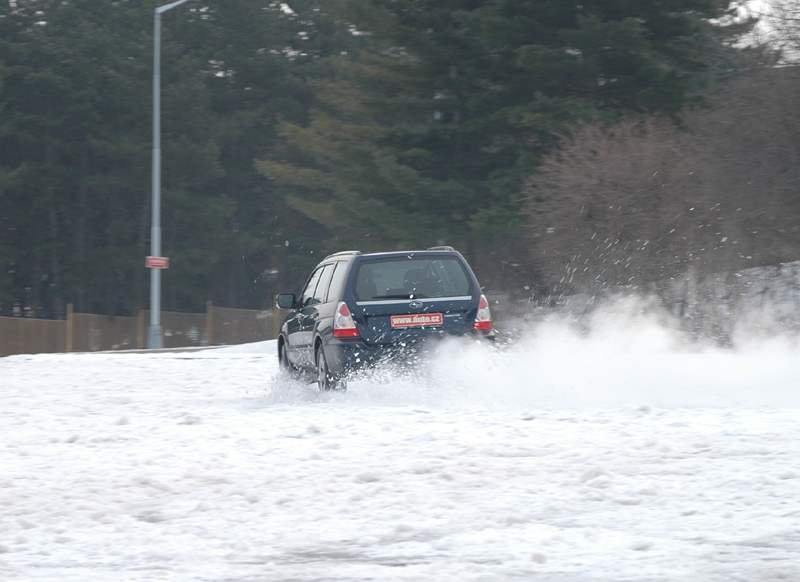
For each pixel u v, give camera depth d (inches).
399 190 4630.9
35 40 7480.3
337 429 1409.9
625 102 4352.9
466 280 1825.8
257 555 824.3
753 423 1360.7
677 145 3299.7
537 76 4399.6
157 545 859.4
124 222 7568.9
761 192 3139.8
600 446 1211.9
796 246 3102.9
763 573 737.0
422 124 4827.8
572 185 3216.0
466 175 4746.6
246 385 2265.0
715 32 4456.2
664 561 771.4
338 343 1784.0
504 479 1062.4
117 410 1768.0
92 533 901.8
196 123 7746.1
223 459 1203.2
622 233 3144.7
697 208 3122.5
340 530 892.6
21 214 7529.5
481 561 789.9
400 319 1792.6
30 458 1244.5
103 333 5585.6
